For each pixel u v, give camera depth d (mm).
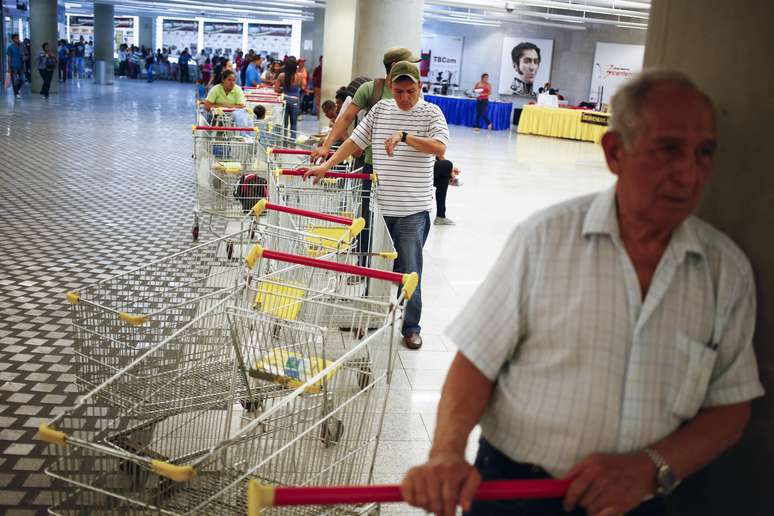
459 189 12742
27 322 5430
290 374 3346
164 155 14289
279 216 5684
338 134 5871
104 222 8680
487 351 1689
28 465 3580
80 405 2773
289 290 3947
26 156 12961
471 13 30766
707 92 2027
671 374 1627
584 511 1715
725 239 1689
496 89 34844
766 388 1878
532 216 1705
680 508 2119
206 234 8406
